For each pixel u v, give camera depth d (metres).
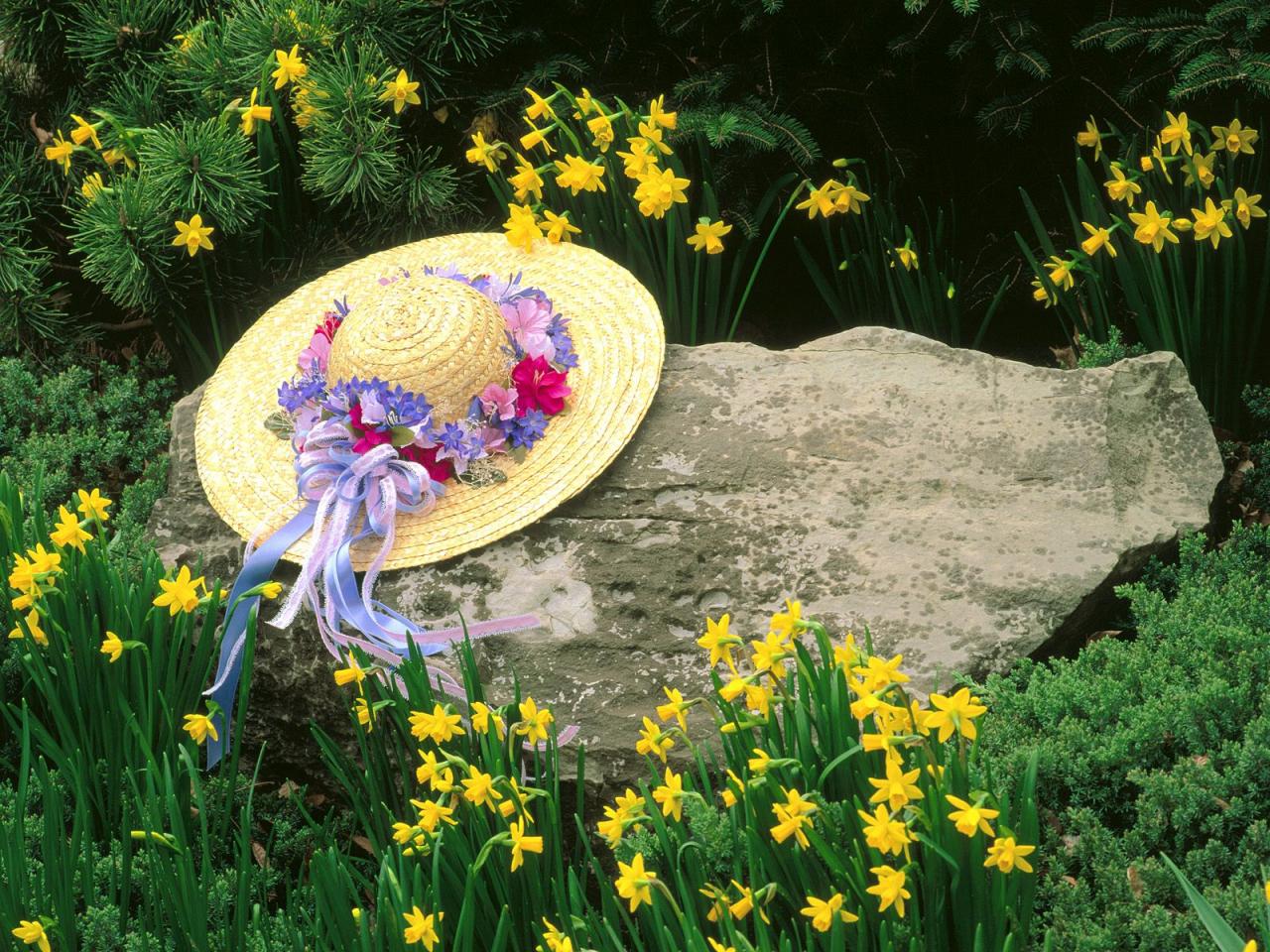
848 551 2.52
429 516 2.66
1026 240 3.56
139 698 2.41
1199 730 2.08
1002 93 3.30
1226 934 1.66
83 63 3.86
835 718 1.94
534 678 2.45
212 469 2.84
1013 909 1.81
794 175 3.30
